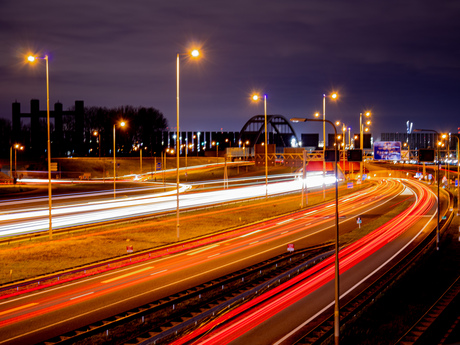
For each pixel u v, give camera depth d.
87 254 42.72
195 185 131.25
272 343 23.75
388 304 31.20
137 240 49.72
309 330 25.61
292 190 115.62
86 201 87.31
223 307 29.52
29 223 58.94
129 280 34.84
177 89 49.22
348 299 31.41
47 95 47.91
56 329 24.81
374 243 51.06
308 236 54.91
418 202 89.50
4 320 26.17
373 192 110.00
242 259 42.25
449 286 35.66
